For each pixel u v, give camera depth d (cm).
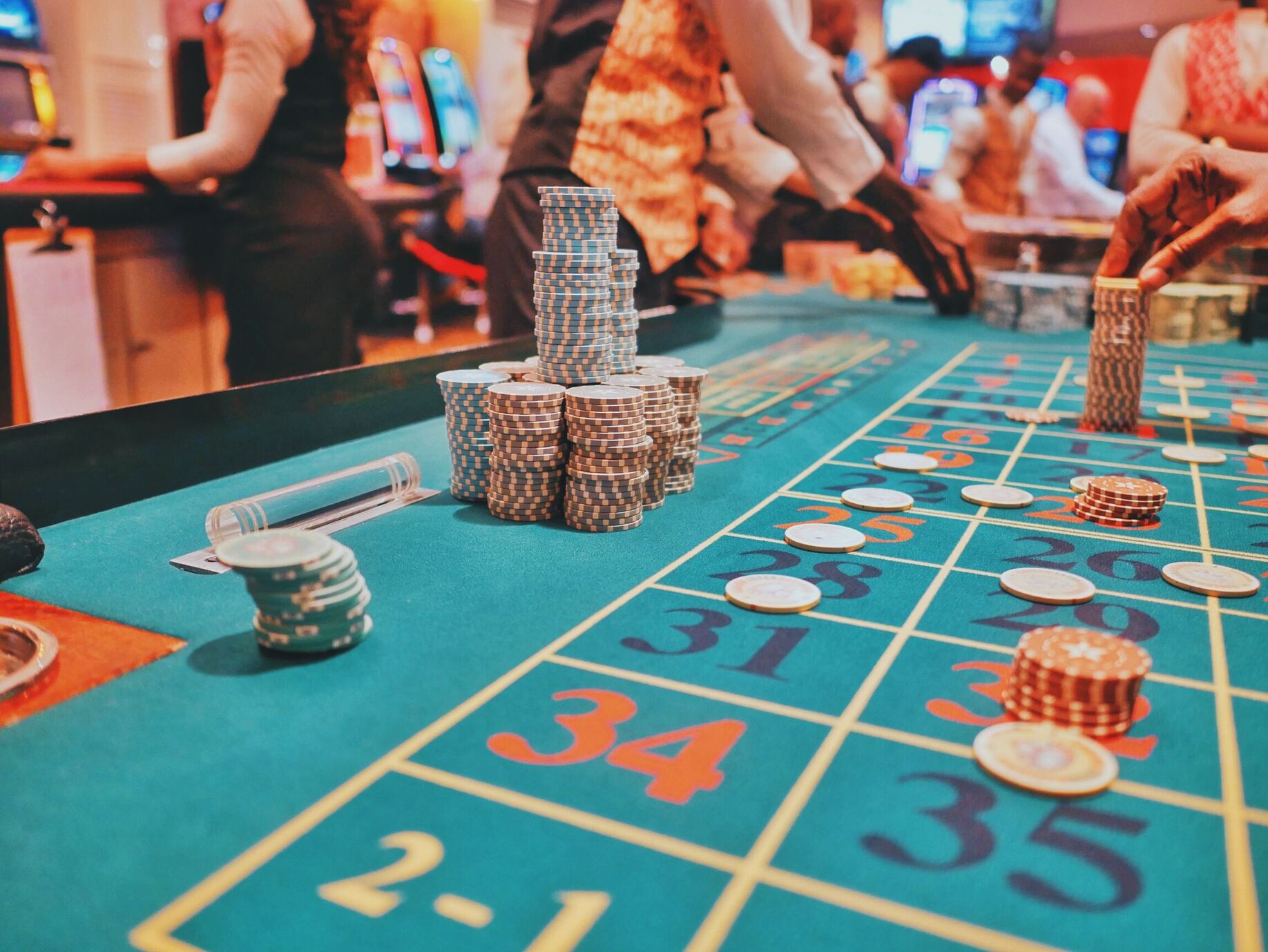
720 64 105
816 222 195
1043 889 28
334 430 71
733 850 29
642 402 54
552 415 55
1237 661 41
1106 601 47
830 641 42
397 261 198
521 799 32
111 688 38
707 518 58
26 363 108
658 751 34
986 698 38
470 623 43
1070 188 210
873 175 120
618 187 99
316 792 32
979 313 145
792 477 66
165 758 34
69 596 46
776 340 121
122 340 118
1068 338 125
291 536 42
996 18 260
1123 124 260
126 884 28
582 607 45
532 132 99
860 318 140
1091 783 32
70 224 108
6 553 47
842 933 26
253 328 124
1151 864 29
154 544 53
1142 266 79
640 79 96
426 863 29
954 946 26
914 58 248
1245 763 34
